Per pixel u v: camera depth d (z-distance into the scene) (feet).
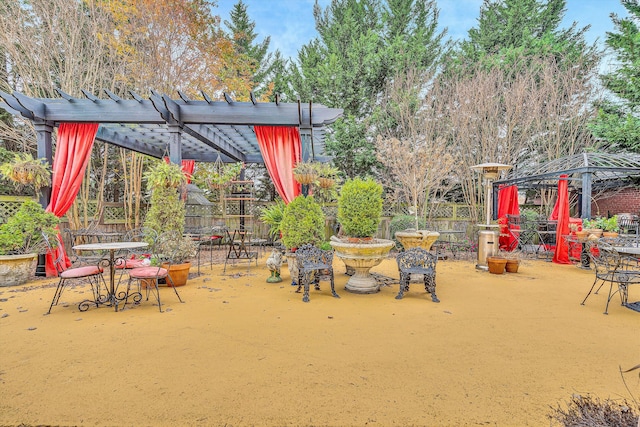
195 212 33.65
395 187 32.83
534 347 8.59
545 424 5.42
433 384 6.70
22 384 6.61
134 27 27.04
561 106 31.76
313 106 18.04
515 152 32.50
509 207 29.27
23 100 16.94
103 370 7.22
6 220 21.93
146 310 11.76
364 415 5.68
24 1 23.34
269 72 47.78
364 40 39.04
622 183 29.81
